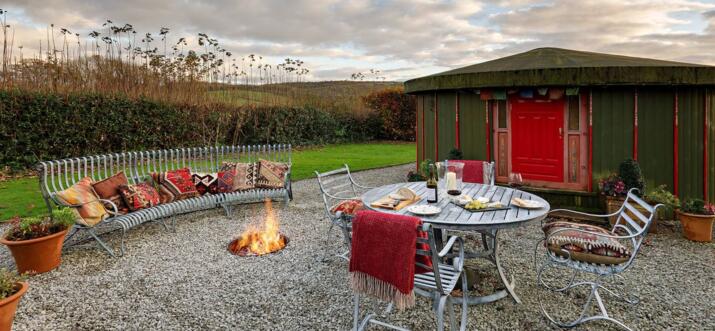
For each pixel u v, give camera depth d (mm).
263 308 3186
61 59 11250
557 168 6328
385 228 2320
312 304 3242
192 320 3012
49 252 3943
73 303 3295
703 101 5629
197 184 5922
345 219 2598
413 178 7316
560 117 6230
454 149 6973
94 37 11773
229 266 4082
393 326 2693
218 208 6566
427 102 7902
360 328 2725
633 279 3621
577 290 3414
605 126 5891
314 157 13844
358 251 2439
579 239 2986
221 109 14000
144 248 4664
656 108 5660
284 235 5090
